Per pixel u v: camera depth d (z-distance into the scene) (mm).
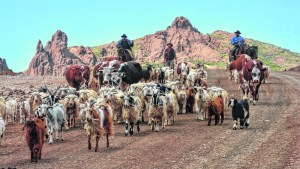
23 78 57094
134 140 20438
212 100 23953
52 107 20531
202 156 16922
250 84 31500
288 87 42562
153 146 19000
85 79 36062
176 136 21078
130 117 21531
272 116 25938
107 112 18984
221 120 24438
